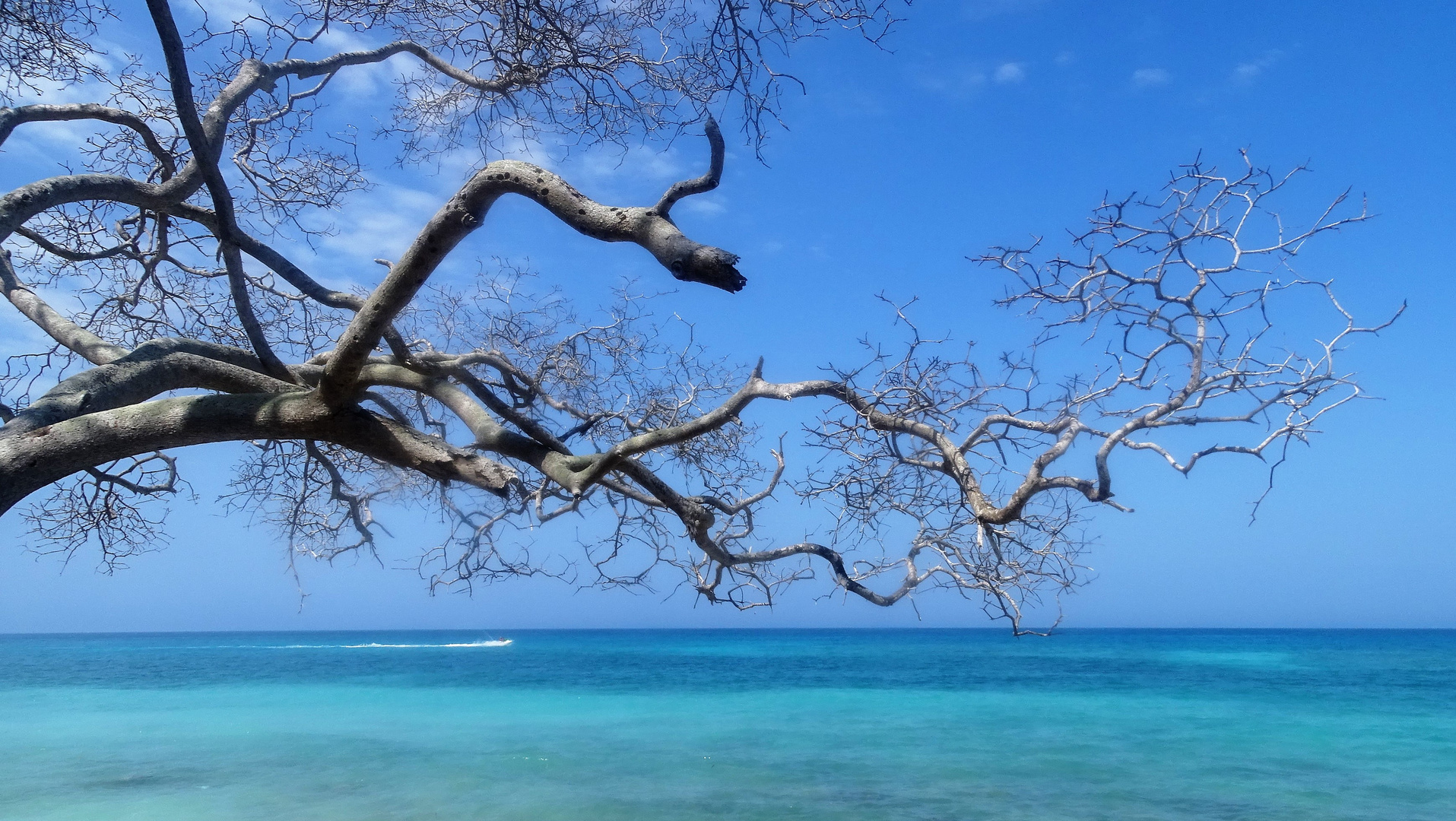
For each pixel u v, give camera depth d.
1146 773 15.71
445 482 5.64
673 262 3.98
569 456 5.62
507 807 12.52
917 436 5.64
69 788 13.65
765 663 51.66
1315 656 62.84
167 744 18.39
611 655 64.56
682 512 6.40
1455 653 69.19
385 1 7.31
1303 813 12.81
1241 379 4.84
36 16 7.00
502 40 6.88
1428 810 12.98
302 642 114.44
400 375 6.79
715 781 14.59
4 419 6.78
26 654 72.12
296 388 6.41
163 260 8.43
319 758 16.64
